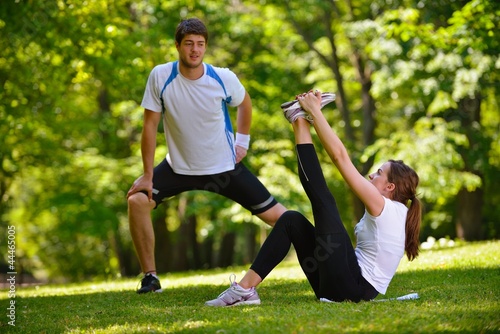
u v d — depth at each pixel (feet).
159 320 18.40
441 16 56.13
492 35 41.96
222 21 70.79
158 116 24.50
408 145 62.69
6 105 55.11
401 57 63.93
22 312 23.27
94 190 76.28
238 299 20.31
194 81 23.58
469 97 65.98
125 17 51.72
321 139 19.48
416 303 18.94
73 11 45.62
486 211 88.33
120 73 52.26
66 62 49.16
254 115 69.00
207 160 24.67
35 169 80.74
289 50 80.18
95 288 34.35
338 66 74.95
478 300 19.21
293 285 26.55
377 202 19.34
